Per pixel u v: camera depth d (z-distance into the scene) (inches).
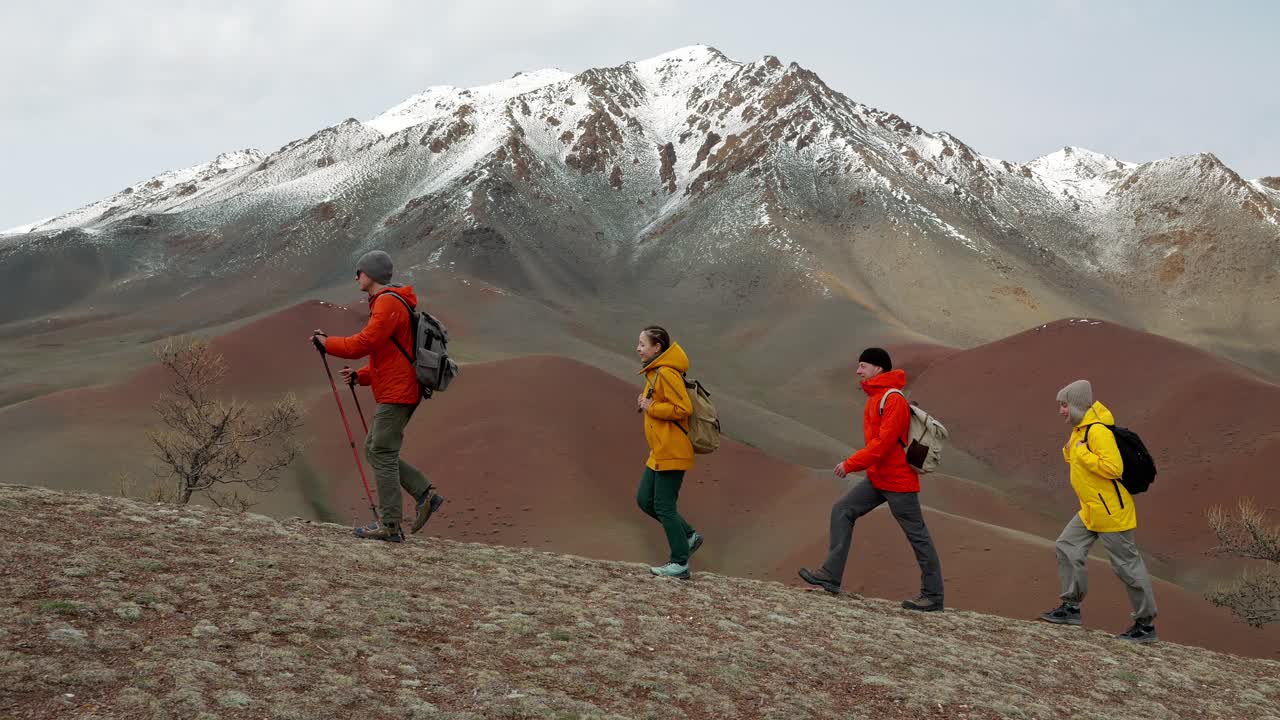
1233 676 300.2
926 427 339.0
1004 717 206.4
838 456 3740.2
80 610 175.9
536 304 7465.6
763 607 289.4
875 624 289.7
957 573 1616.6
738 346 7071.9
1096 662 285.6
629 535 1926.7
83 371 4490.7
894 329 6801.2
